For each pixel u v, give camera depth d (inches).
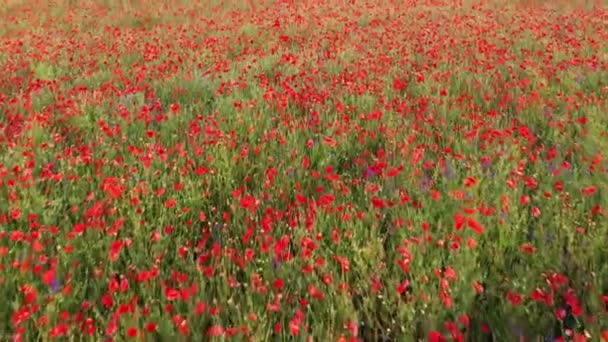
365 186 154.9
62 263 121.5
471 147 181.0
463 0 595.2
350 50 353.7
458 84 266.5
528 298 105.6
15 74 319.6
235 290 111.8
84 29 512.1
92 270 123.6
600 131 183.8
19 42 396.2
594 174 153.5
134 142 205.2
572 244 123.0
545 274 111.4
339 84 267.3
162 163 174.9
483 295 109.5
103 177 165.5
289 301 108.6
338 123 204.8
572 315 100.7
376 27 461.7
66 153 186.9
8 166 172.7
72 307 108.0
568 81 261.0
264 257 123.6
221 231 140.9
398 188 153.4
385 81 277.1
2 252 116.0
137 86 277.1
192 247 137.3
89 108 239.8
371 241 125.9
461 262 114.0
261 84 269.6
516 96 243.9
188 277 117.1
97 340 96.6
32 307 98.4
